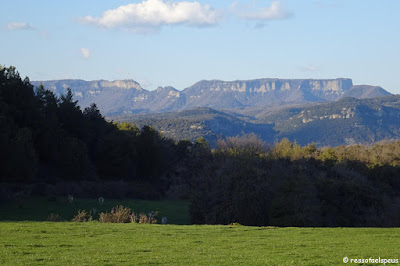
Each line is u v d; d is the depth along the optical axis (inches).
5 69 2962.6
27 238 860.0
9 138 2459.4
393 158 3503.9
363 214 2249.0
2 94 2783.0
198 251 775.1
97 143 3516.2
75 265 645.9
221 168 2212.1
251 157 2482.8
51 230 975.6
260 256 735.1
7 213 1909.4
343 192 2276.1
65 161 2935.5
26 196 2329.0
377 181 3102.9
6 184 2412.6
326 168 3196.4
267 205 2058.3
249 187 2057.1
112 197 2834.6
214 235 980.6
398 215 2228.1
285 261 695.1
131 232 992.9
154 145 3619.6
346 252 773.9
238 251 779.4
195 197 2117.4
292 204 1985.7
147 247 802.8
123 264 660.7
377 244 864.9
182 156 4104.3
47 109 3270.2
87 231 981.2
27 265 639.8
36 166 2630.4
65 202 2367.1
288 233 1025.5
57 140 3034.0
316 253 763.4
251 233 1020.5
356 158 3531.0
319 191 2267.5
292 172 2277.3
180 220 2148.1
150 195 3016.7
